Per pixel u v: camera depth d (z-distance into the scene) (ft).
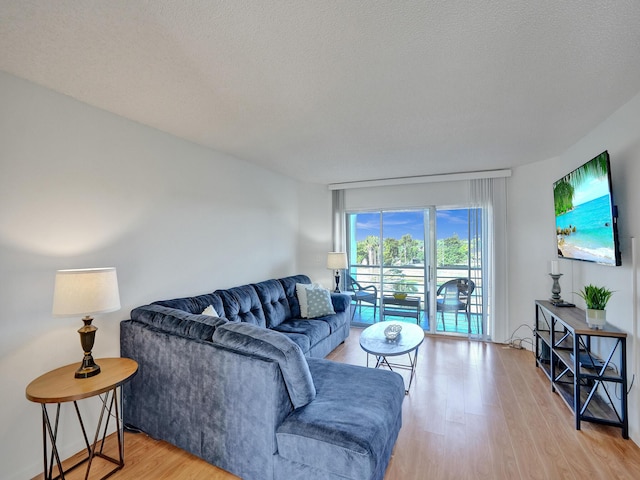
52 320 6.36
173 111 7.53
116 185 7.64
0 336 5.66
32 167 6.11
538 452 6.56
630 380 7.13
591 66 5.63
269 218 13.80
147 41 4.89
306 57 5.33
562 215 9.84
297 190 16.24
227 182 11.31
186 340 6.43
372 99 6.93
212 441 6.06
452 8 4.18
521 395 8.95
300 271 16.52
